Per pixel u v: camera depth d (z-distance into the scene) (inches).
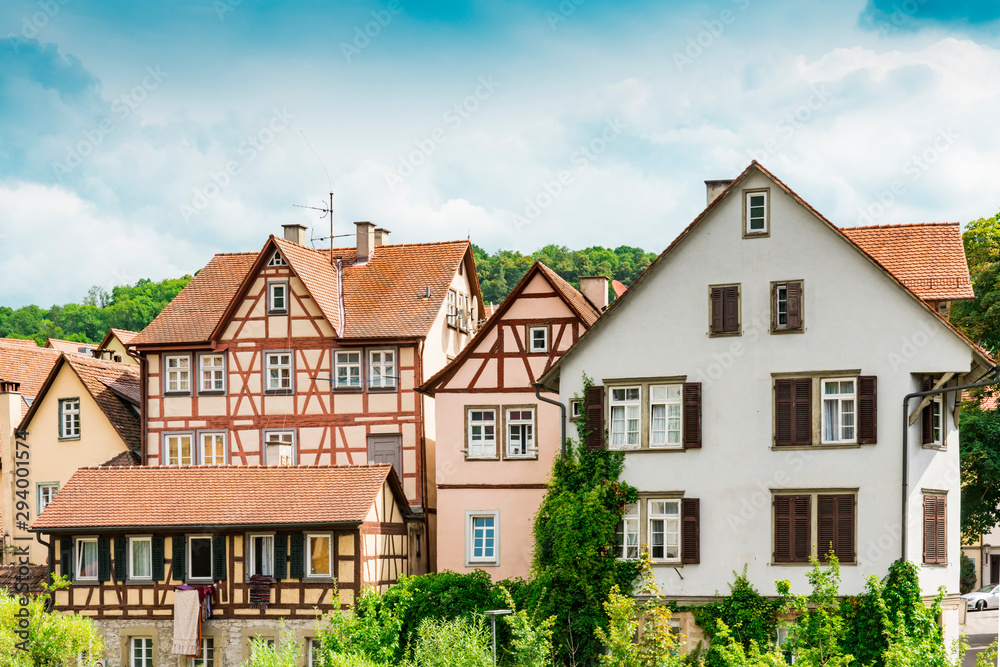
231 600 1284.4
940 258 1279.5
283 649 1083.9
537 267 1409.9
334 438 1544.0
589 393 1248.8
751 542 1185.4
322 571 1273.4
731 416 1205.7
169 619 1290.6
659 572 1204.5
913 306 1166.3
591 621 1192.8
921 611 1066.7
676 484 1213.7
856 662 1122.7
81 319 2930.6
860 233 1334.9
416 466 1515.7
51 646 1190.9
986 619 1818.4
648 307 1242.6
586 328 1393.9
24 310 3011.8
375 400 1537.9
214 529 1285.7
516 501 1382.9
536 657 1070.4
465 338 1707.7
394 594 1248.2
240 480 1332.4
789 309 1198.9
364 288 1625.2
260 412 1567.4
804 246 1199.6
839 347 1181.7
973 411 1496.1
